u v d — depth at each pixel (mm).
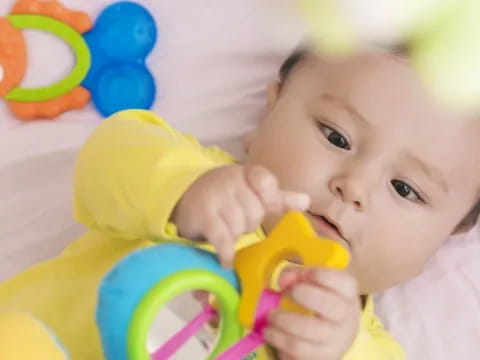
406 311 1037
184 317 784
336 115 866
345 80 867
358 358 819
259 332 609
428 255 935
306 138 875
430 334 1023
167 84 1119
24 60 1068
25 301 851
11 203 1018
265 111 1071
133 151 736
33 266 900
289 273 627
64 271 872
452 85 645
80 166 789
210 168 672
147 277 558
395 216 865
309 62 923
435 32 644
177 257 580
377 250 871
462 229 1055
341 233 839
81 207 806
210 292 625
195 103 1115
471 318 1039
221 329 604
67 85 1084
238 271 602
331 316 623
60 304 838
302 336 620
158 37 1129
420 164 857
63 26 1083
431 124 844
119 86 1092
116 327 546
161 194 667
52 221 1021
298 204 629
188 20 1129
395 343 979
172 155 716
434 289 1056
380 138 847
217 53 1124
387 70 850
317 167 857
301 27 1002
